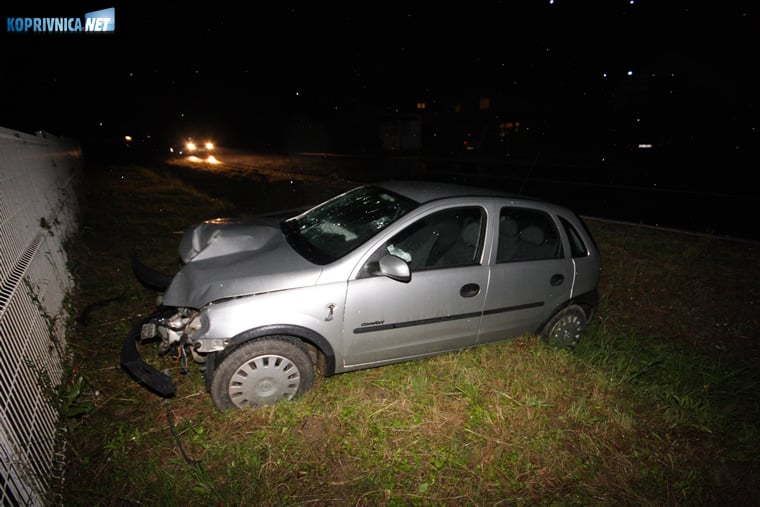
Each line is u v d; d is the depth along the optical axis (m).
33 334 2.90
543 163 17.56
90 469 2.67
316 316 3.08
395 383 3.58
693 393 3.70
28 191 4.25
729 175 14.02
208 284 3.09
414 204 3.62
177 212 8.95
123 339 4.02
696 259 6.95
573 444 3.11
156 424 3.05
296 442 2.94
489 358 3.94
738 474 2.97
